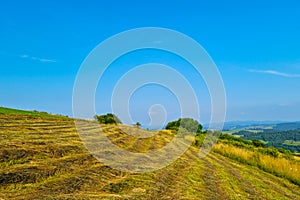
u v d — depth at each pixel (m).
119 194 14.00
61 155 20.17
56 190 13.05
